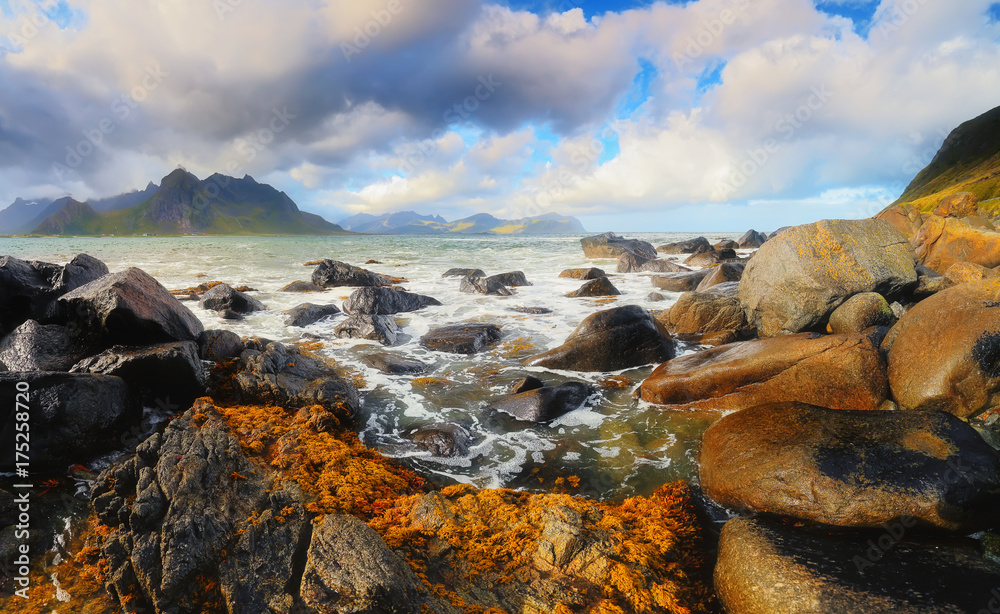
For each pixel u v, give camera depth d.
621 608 1.83
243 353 3.81
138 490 2.12
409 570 1.87
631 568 1.98
